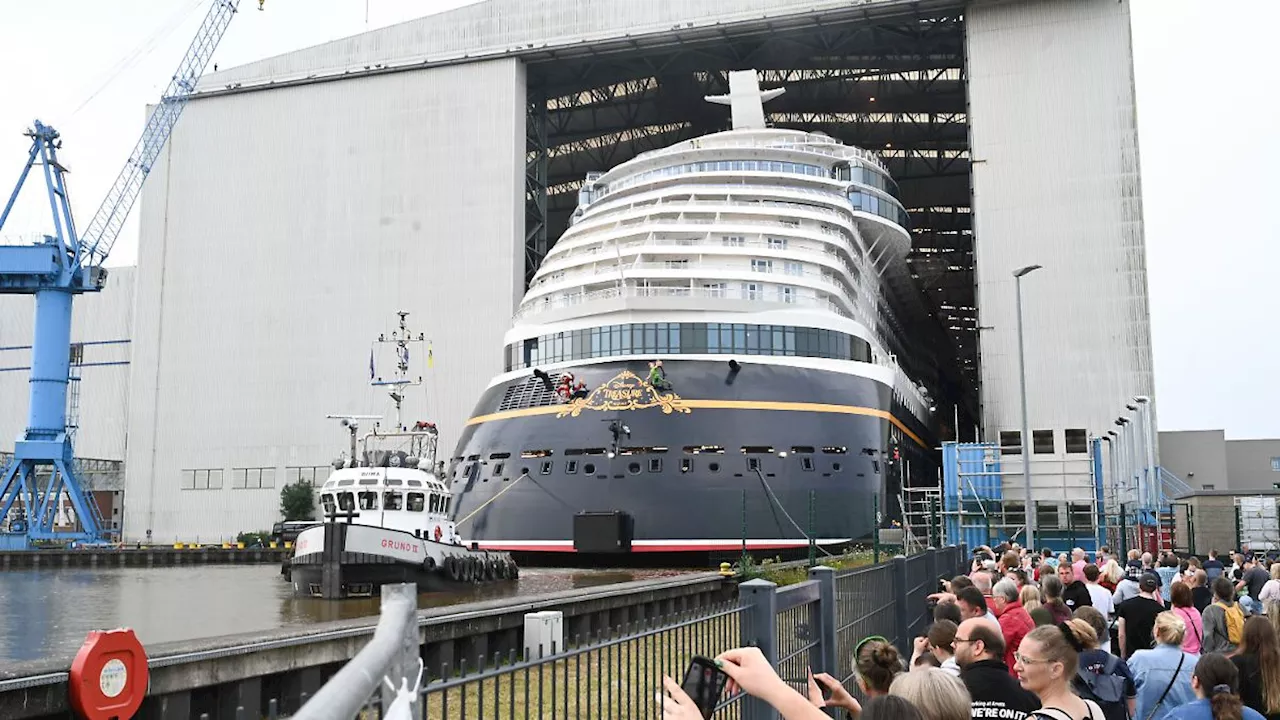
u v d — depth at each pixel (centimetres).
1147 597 1559
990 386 8212
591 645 687
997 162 8512
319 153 9731
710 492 5362
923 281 10156
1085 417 7981
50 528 8356
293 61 9875
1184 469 9344
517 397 6069
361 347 9338
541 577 4772
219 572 7269
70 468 8244
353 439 4850
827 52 9725
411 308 9244
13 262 8100
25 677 1376
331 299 9494
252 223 9825
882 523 5544
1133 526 6788
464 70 9412
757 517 5334
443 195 9312
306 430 9400
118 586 5666
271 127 9906
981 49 8675
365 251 9462
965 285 12375
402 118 9538
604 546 5259
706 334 5859
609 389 5675
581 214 7869
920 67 10156
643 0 9050
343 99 9731
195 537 9556
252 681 1819
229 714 1770
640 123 11444
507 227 9100
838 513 5434
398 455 4469
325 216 9631
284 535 8856
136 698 1498
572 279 6344
